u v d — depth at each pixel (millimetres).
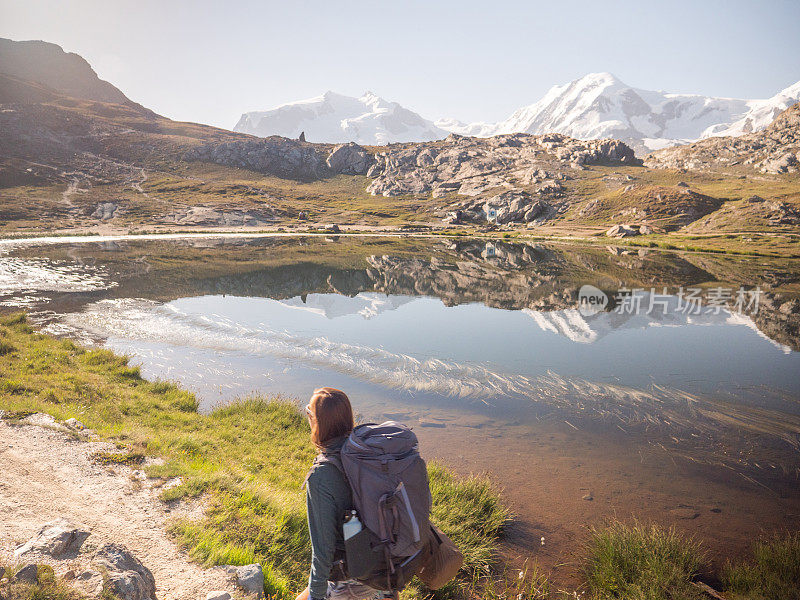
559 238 89500
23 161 159500
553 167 180500
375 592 2402
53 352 13805
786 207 97500
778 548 6129
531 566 6160
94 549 3920
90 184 148750
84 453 6746
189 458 7516
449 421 10805
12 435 7020
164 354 15602
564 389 12688
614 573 5727
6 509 4832
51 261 40250
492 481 8180
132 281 30641
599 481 8266
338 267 41219
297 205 146125
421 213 143875
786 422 10688
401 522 2104
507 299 26812
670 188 122312
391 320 21047
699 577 5883
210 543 4820
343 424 2328
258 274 35875
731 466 8828
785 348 16953
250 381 13367
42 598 3133
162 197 138250
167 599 3895
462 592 5621
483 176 182875
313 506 2186
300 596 2455
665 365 14836
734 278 37531
